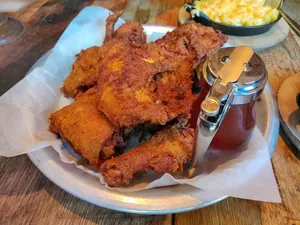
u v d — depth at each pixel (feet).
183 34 0.99
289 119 0.91
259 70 0.70
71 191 0.69
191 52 0.95
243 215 0.72
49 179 0.72
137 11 1.48
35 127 0.84
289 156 0.86
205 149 0.72
